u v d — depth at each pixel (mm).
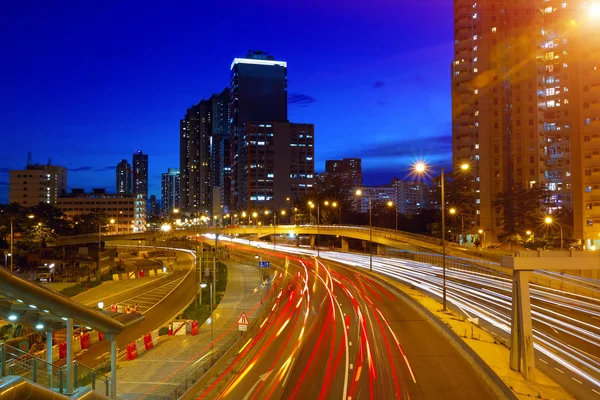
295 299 47281
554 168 138875
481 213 113062
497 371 22469
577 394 20281
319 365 25016
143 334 35969
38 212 123000
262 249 115562
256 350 28469
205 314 41469
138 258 114000
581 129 87188
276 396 20578
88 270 73438
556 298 44844
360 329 33188
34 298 15148
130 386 22562
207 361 26375
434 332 32094
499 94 114000
